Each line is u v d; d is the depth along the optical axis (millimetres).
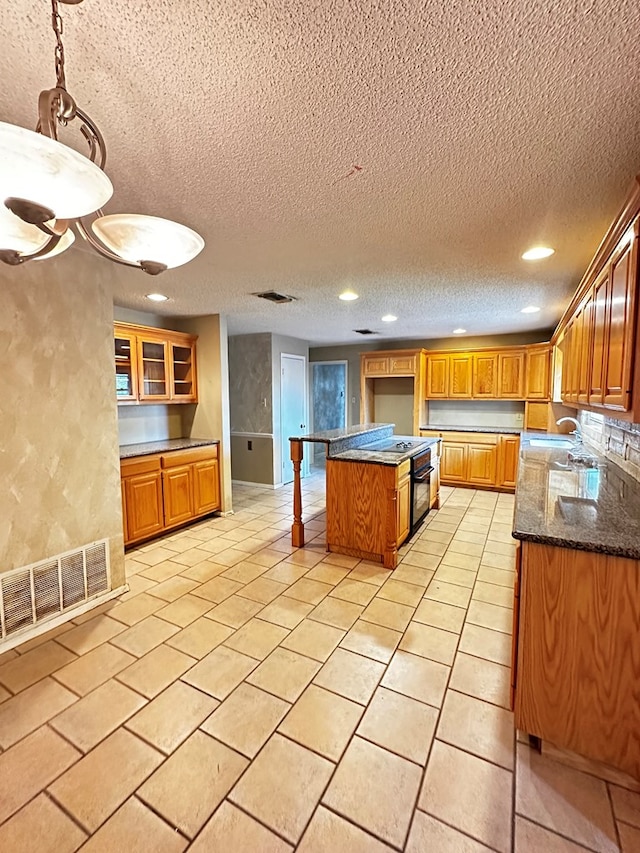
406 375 6305
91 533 2680
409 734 1713
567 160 1517
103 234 1199
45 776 1523
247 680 2023
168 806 1416
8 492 2264
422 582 3049
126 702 1883
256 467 6250
